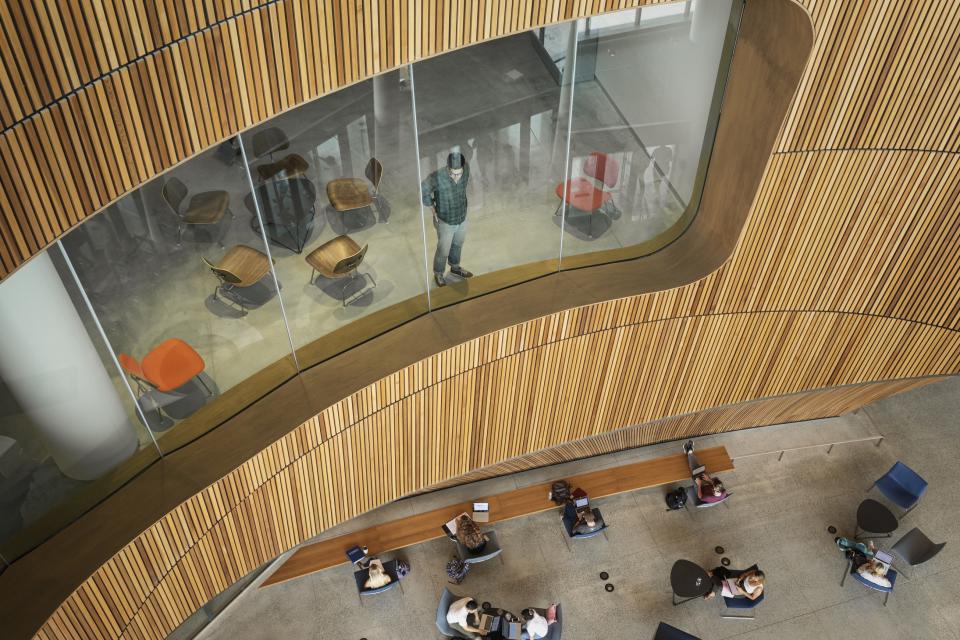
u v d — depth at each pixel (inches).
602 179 335.6
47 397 255.4
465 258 339.3
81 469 279.9
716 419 484.7
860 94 303.9
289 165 273.9
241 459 305.6
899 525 478.6
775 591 446.3
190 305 280.1
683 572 428.1
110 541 282.4
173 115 209.8
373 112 277.6
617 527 474.3
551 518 476.1
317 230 295.6
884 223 353.1
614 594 443.5
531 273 357.4
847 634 429.7
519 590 444.1
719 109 338.6
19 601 265.7
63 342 251.3
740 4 306.0
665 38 303.0
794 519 481.1
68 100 189.0
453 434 377.1
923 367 420.5
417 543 456.4
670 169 347.3
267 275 294.4
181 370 289.7
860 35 285.9
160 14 194.4
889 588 431.5
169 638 402.6
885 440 522.3
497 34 251.6
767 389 422.6
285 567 436.1
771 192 328.2
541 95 299.1
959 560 461.7
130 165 208.2
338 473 349.1
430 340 338.3
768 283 367.6
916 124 318.3
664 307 364.2
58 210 199.8
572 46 291.6
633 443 500.1
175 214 258.7
